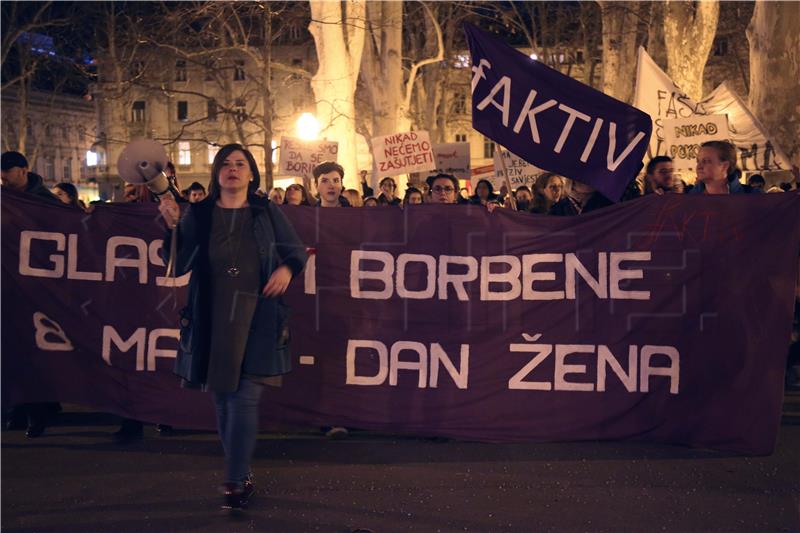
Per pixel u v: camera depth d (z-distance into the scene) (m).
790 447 6.99
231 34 25.92
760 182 13.19
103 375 7.29
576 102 7.21
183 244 5.73
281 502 5.65
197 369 5.58
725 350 6.83
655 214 6.90
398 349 7.10
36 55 42.97
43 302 7.31
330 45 18.36
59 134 84.75
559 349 6.98
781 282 6.79
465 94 72.50
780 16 18.03
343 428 7.27
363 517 5.38
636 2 28.03
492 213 7.01
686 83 23.00
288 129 72.69
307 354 7.16
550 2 46.22
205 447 7.01
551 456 6.70
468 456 6.71
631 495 5.78
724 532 5.13
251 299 5.63
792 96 18.12
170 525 5.26
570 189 7.62
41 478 6.19
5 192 7.29
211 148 76.31
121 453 6.84
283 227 5.80
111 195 69.69
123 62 37.00
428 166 15.46
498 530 5.16
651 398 6.92
